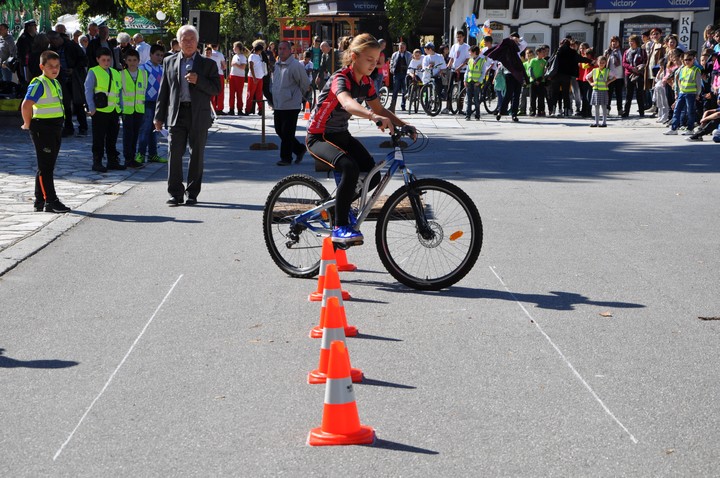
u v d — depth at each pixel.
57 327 5.95
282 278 7.27
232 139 19.25
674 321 5.96
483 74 24.25
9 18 25.88
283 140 14.67
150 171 14.03
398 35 47.22
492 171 13.68
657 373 4.98
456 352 5.37
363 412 4.46
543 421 4.33
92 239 8.81
